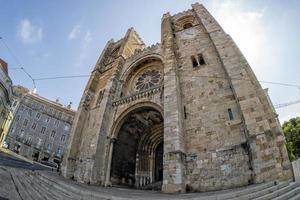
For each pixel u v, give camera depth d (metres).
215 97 16.69
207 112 16.20
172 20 28.84
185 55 21.77
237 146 13.44
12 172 15.44
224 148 13.86
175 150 14.09
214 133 14.87
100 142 20.44
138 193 12.88
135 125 23.55
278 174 10.52
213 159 13.83
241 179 12.21
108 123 22.30
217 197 8.44
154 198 9.30
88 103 26.72
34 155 56.81
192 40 23.03
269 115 13.73
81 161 20.83
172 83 18.12
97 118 22.73
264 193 8.46
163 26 27.22
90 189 12.45
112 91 24.62
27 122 59.84
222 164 13.34
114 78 25.86
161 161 24.77
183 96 18.28
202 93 17.59
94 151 19.61
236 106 15.15
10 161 23.59
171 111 16.28
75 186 12.62
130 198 9.25
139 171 22.75
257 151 11.76
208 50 20.61
